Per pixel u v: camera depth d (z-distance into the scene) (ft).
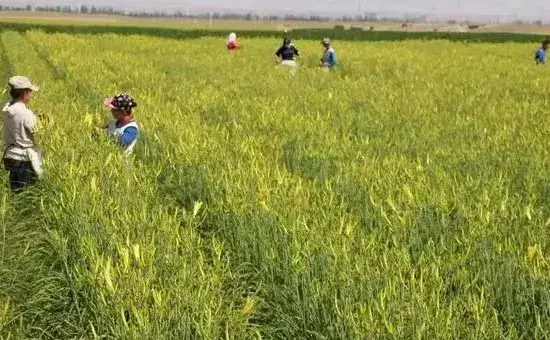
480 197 21.56
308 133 33.22
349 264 15.92
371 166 25.57
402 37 218.79
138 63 72.69
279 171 23.82
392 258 16.75
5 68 73.87
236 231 19.76
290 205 20.39
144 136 31.89
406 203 20.89
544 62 94.38
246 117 37.73
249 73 65.51
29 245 20.83
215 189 23.07
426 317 13.53
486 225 18.86
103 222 19.20
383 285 15.21
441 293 15.33
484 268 16.28
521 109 43.57
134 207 20.95
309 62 88.99
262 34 219.61
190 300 14.71
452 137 34.37
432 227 19.40
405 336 13.14
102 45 113.39
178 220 21.17
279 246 18.02
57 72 66.85
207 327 13.74
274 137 32.19
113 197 21.66
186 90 50.34
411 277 15.07
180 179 25.22
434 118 39.17
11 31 201.36
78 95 48.83
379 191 22.57
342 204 20.88
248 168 24.59
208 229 22.20
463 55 112.16
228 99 45.96
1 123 38.09
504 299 15.61
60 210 21.12
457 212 20.18
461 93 52.80
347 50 115.03
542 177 25.07
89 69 65.00
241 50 112.57
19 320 17.07
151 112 38.14
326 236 17.94
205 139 29.35
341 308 14.48
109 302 14.85
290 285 16.22
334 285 15.28
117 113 27.96
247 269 18.44
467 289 15.35
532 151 29.43
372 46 139.23
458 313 13.85
